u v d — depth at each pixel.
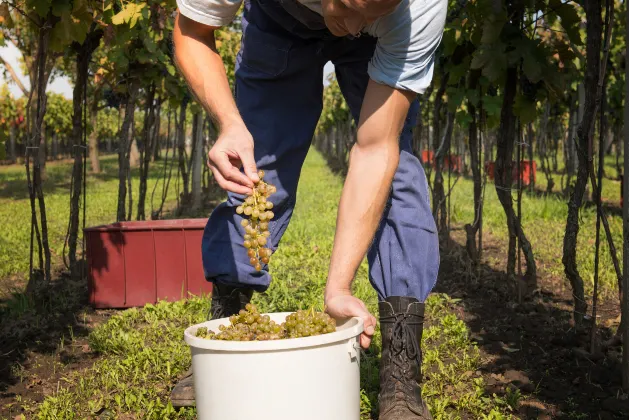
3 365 3.68
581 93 8.80
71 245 6.12
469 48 5.67
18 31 7.86
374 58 2.09
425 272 2.50
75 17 4.73
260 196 1.92
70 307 5.17
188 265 5.23
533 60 4.59
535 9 4.81
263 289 2.96
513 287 5.19
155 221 5.52
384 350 2.50
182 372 3.35
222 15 2.13
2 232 10.21
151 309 4.79
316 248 7.40
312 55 2.60
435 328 4.05
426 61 2.05
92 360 3.79
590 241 7.69
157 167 31.03
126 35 5.56
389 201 2.51
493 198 12.37
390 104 2.07
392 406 2.43
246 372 1.78
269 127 2.69
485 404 2.95
